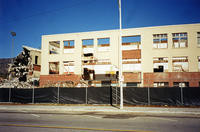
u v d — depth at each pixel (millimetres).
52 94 18172
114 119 9773
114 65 28359
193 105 15164
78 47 30328
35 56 38062
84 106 15906
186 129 7254
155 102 15891
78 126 7805
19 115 11438
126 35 28250
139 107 14867
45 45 31875
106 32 29297
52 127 7582
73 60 30312
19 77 36062
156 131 6867
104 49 29312
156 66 27031
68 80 29672
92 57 29422
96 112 12977
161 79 25875
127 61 27922
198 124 8336
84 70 29688
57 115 11398
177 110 12914
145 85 26406
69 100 17672
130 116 10922
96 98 17109
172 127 7645
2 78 40375
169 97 15664
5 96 19359
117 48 28531
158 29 27297
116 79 26688
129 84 27281
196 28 26266
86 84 28797
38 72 37969
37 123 8562
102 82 28500
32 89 18750
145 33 27656
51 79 30406
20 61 37438
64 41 32094
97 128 7371
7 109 14992
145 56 27250
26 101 18641
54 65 32562
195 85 24703
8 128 7410
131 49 28047
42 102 18281
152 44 27297
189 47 26234
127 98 16453
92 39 30406
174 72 25531
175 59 26578
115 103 16672
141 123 8570
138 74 26922
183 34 26875
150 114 11875
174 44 26922
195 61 25875
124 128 7395
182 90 15531
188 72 25188
